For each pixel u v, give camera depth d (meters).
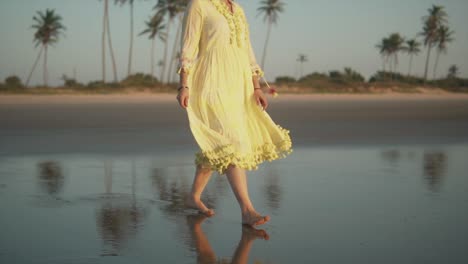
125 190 4.71
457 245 3.00
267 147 3.75
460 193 4.54
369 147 8.40
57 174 5.62
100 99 36.84
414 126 13.13
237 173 3.54
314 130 11.80
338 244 3.03
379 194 4.51
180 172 5.79
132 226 3.46
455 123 14.32
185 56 3.60
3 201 4.20
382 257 2.79
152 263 2.72
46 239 3.15
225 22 3.64
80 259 2.78
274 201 4.22
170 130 11.74
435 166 6.23
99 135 10.51
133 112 19.66
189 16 3.65
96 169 6.00
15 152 7.65
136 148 8.22
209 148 3.48
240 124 3.60
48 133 10.95
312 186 4.89
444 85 74.56
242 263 2.72
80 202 4.18
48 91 48.41
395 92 66.88
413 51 86.31
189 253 2.89
